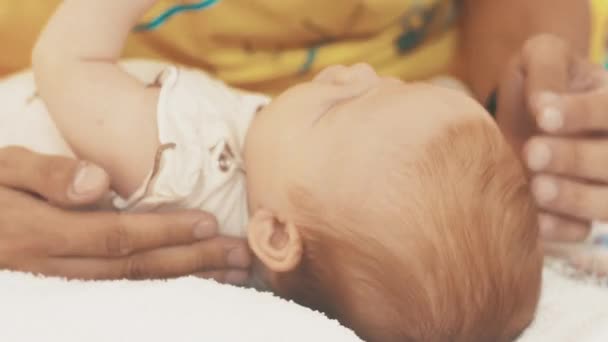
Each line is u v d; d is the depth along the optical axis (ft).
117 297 1.68
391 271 1.80
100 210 1.98
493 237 1.80
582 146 2.11
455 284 1.78
